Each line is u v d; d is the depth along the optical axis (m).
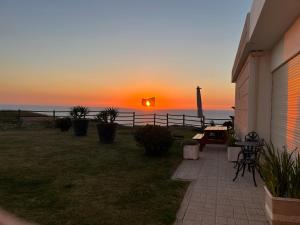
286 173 3.99
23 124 18.62
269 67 8.41
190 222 4.18
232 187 5.90
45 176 6.51
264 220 4.28
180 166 7.86
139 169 7.30
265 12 5.25
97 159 8.50
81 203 4.84
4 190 5.50
